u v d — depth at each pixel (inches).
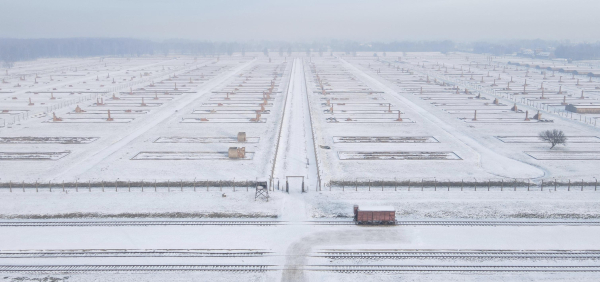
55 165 2989.7
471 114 4995.1
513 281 1616.6
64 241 1910.7
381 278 1643.7
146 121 4559.5
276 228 2041.1
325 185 2620.6
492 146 3535.9
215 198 2395.4
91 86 7583.7
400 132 4072.3
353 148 3496.6
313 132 4045.3
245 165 3009.4
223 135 3937.0
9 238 1939.0
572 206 2256.4
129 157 3196.4
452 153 3334.2
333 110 5251.0
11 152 3329.2
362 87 7524.6
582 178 2687.0
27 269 1696.6
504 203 2305.6
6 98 6112.2
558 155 3240.7
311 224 2082.9
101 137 3846.0
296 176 2780.5
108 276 1654.8
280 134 3973.9
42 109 5251.0
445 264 1728.6
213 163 3056.1
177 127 4269.2
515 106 5172.2
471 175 2775.6
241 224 2086.6
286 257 1785.2
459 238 1936.5
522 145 3560.5
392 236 1959.9
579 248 1843.0
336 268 1705.2
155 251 1824.6
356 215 2082.9
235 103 5753.0
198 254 1804.9
